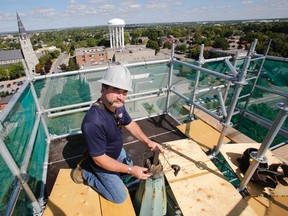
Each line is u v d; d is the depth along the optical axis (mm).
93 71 2629
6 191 1339
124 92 1432
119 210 1540
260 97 3293
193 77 3227
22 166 1523
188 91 3387
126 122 1864
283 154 2652
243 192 1906
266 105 3205
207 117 3457
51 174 2303
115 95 1392
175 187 1775
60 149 2699
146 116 3471
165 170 1960
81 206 1562
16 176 1373
